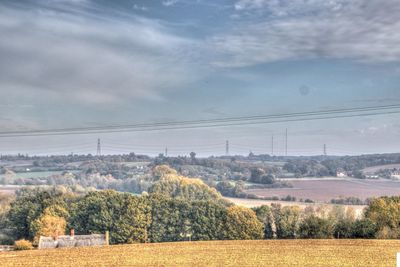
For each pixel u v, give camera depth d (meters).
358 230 70.19
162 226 80.50
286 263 57.44
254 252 63.19
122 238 78.44
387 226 71.25
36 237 75.75
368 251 61.56
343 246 64.62
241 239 77.81
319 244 66.25
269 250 64.00
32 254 62.12
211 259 59.94
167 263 58.12
